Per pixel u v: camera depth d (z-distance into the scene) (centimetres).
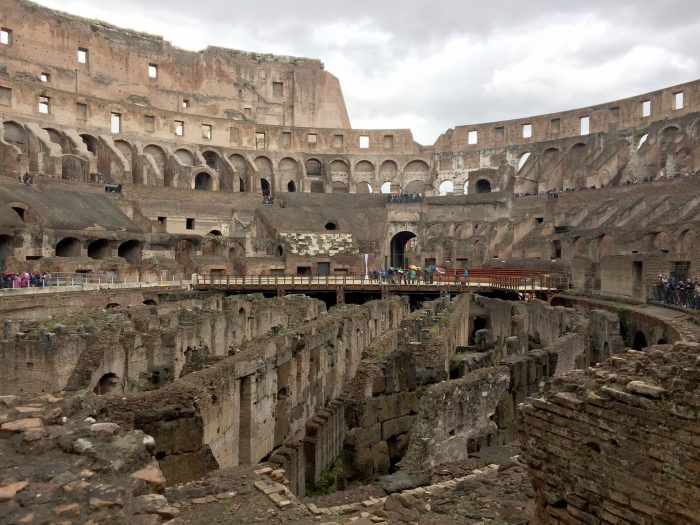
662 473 710
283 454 1496
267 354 1596
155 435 1077
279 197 8700
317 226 7719
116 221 6166
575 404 827
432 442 1287
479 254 7225
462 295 4341
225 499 970
